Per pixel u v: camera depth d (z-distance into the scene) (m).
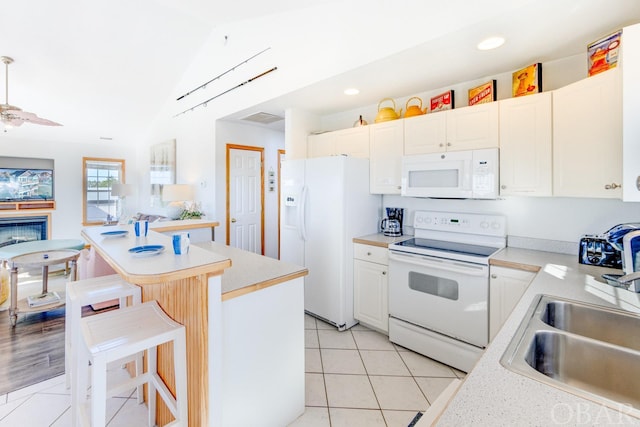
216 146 4.22
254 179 4.71
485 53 2.05
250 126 4.61
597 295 1.34
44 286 3.37
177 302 1.50
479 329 2.09
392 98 3.02
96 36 3.57
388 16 2.08
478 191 2.24
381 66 2.26
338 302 2.84
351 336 2.75
